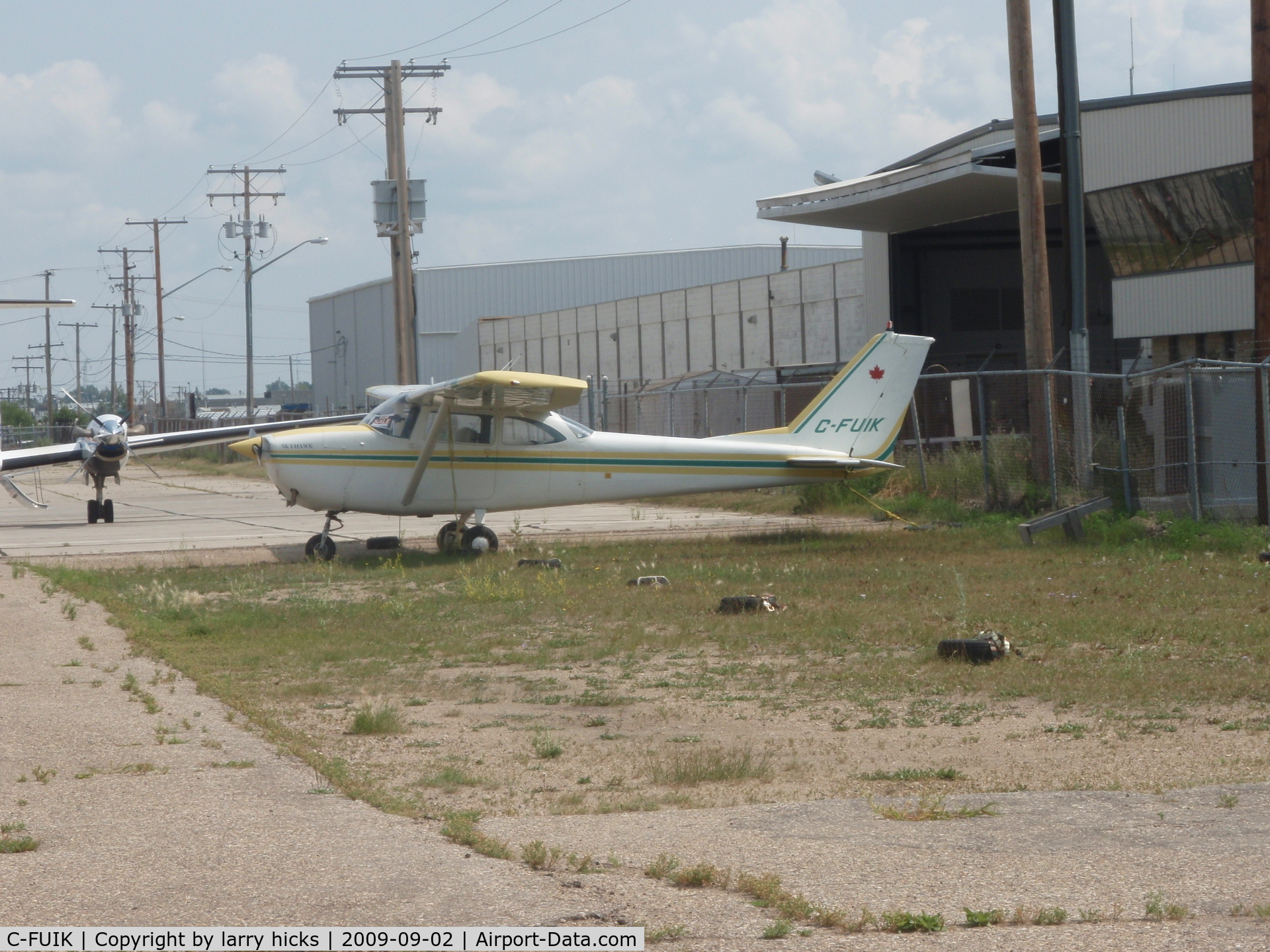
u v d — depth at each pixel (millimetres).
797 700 12539
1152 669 13320
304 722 11812
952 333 63219
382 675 14078
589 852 7480
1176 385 31828
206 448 96125
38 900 6609
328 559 26750
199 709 12188
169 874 7039
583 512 39562
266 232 89375
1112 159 43500
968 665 13852
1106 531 26281
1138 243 43844
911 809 8492
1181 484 31266
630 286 132000
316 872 7062
